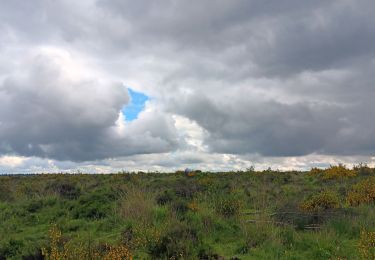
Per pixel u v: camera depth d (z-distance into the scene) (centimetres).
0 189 2031
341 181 2117
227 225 1132
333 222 1128
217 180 2373
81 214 1380
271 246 951
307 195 1481
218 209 1262
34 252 923
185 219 1149
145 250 953
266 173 2855
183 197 1598
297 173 2983
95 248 907
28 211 1505
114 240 1051
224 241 1038
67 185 2036
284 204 1277
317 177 2495
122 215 1266
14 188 2120
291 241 995
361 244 891
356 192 1481
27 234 1205
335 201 1297
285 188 1902
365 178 2033
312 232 1076
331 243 965
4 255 980
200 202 1438
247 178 2611
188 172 3147
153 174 3272
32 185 2138
